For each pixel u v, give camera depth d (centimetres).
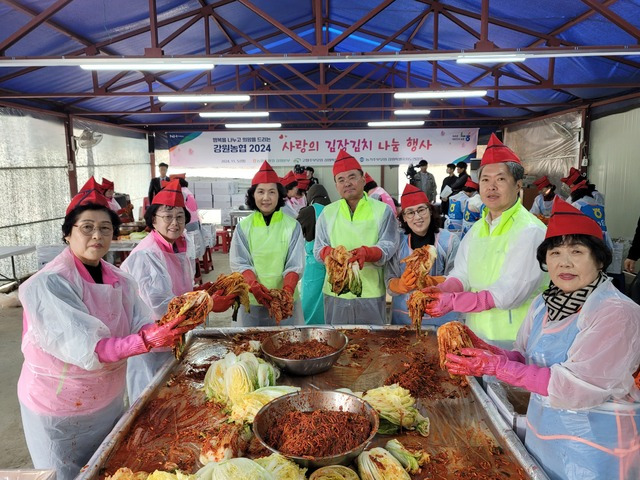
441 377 227
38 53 675
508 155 232
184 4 682
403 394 184
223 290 262
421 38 907
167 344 189
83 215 197
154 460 165
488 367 165
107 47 747
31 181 877
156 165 1491
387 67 1196
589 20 620
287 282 322
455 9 702
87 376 202
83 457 210
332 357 228
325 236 349
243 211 1117
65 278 194
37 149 897
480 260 247
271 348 248
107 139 1212
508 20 679
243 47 1028
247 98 820
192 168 1447
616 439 153
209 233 944
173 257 288
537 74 848
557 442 163
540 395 172
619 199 895
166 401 208
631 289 484
